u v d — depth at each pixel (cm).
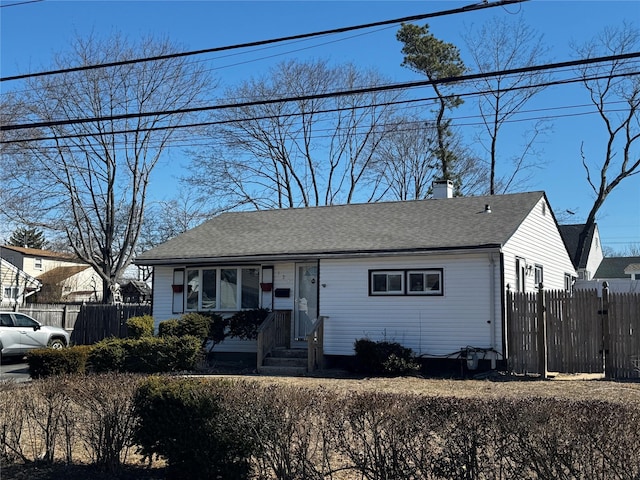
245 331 1886
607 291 1522
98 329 2680
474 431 522
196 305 2042
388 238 1823
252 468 660
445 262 1695
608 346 1513
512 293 1617
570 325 1551
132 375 871
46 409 851
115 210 3650
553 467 502
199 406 657
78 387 771
